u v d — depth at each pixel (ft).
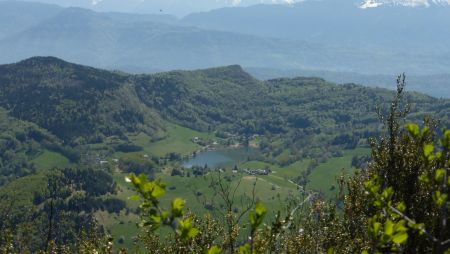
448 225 28.89
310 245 33.06
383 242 17.42
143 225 17.66
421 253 31.42
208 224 33.71
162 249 34.24
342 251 34.09
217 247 17.80
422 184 34.68
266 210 18.19
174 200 17.61
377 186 22.49
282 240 31.81
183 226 17.44
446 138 19.43
